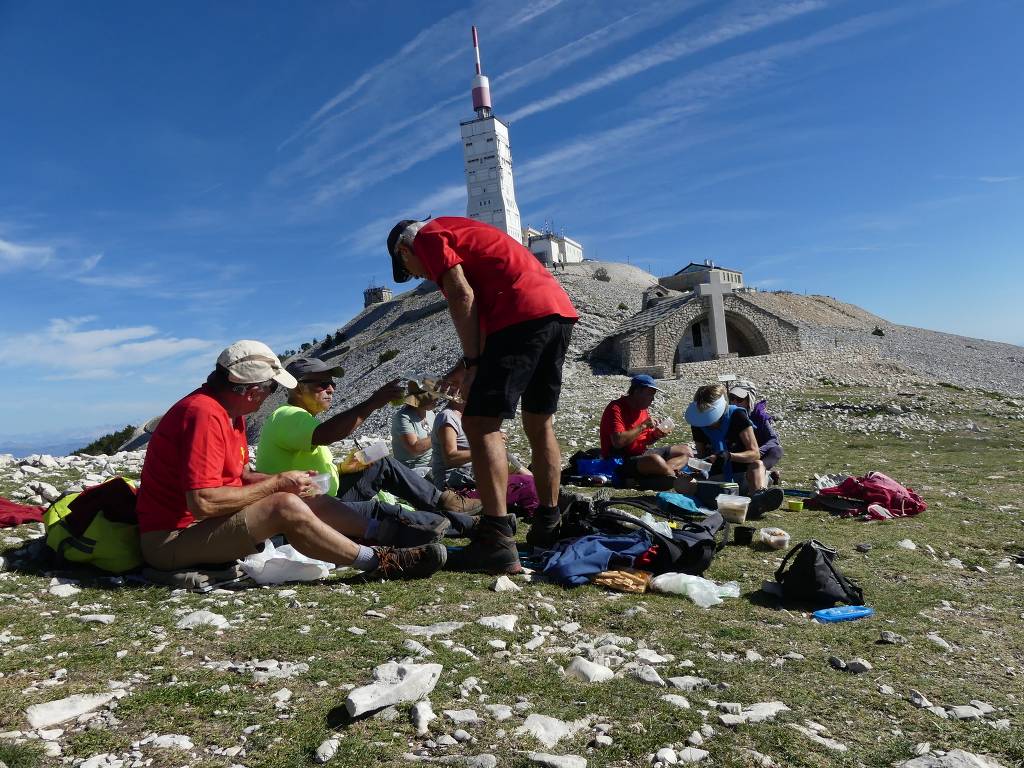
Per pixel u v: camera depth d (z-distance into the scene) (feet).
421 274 17.06
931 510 25.90
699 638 12.66
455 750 8.13
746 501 21.63
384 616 12.69
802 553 15.31
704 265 257.96
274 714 8.73
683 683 10.45
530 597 14.46
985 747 9.02
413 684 9.23
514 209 401.70
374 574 15.19
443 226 16.02
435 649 11.07
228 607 12.76
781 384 97.14
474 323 15.56
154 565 14.44
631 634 12.75
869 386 91.91
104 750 7.72
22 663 9.83
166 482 14.20
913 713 9.93
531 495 23.09
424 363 185.88
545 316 15.65
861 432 53.67
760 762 8.23
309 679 9.75
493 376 15.56
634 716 9.26
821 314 282.15
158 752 7.72
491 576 15.87
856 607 14.66
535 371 17.10
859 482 26.17
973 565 19.15
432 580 15.33
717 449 27.37
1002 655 12.62
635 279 347.56
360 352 288.51
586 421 61.87
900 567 18.42
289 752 7.88
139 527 14.65
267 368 14.61
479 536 16.28
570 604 14.28
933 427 55.77
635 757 8.23
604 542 16.74
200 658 10.34
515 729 8.66
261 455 18.85
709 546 17.08
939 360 184.96
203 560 14.25
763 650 12.17
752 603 14.99
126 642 10.82
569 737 8.67
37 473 31.07
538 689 9.94
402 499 21.39
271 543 15.96
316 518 14.47
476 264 15.79
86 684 9.24
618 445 29.81
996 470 36.11
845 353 133.18
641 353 122.72
